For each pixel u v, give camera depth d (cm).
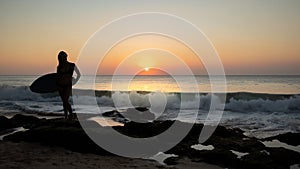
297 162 768
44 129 918
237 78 5884
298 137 996
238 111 1820
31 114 1658
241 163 748
